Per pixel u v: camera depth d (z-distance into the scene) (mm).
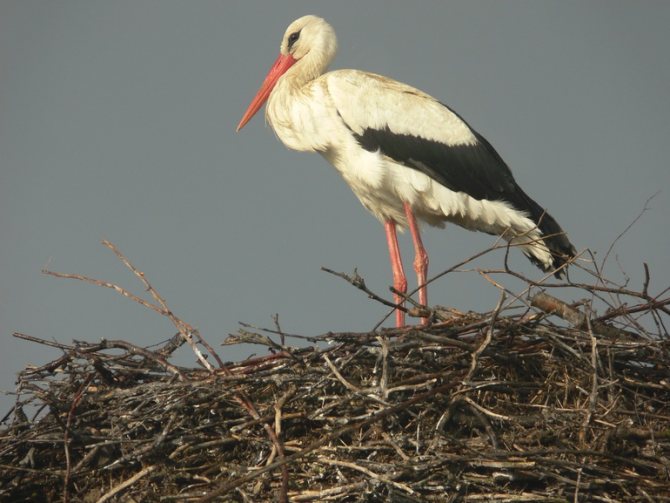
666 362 11688
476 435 11383
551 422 11242
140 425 11531
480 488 10891
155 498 11203
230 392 11430
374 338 11594
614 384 11422
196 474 11359
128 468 11562
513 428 11312
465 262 11727
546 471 10766
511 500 10727
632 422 11172
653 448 11000
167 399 11523
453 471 10836
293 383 11594
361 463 10836
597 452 10695
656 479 10867
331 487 10969
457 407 11344
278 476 11016
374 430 11211
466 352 11672
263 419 11219
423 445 11016
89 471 11445
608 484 10898
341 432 10336
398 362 11484
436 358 11727
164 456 11398
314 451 11094
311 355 11641
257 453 11430
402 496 10719
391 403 11078
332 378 11406
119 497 11250
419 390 11422
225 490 9820
